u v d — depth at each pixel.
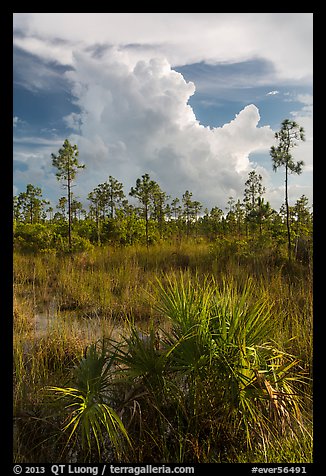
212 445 3.07
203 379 3.10
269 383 2.93
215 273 8.12
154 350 3.22
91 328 5.29
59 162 13.47
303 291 5.89
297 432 3.09
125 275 9.03
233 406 2.93
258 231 11.66
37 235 14.25
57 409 3.27
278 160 9.18
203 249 12.33
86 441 3.11
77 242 13.69
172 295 3.39
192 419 3.10
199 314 3.21
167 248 13.17
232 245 10.95
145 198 15.85
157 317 4.61
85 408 2.78
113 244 15.46
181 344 3.09
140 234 16.16
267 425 2.96
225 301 3.30
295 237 9.78
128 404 3.14
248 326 3.10
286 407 2.99
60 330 5.15
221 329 3.13
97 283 8.67
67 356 4.49
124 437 3.07
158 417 3.15
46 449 3.12
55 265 11.32
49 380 3.78
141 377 3.21
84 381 3.02
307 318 4.96
